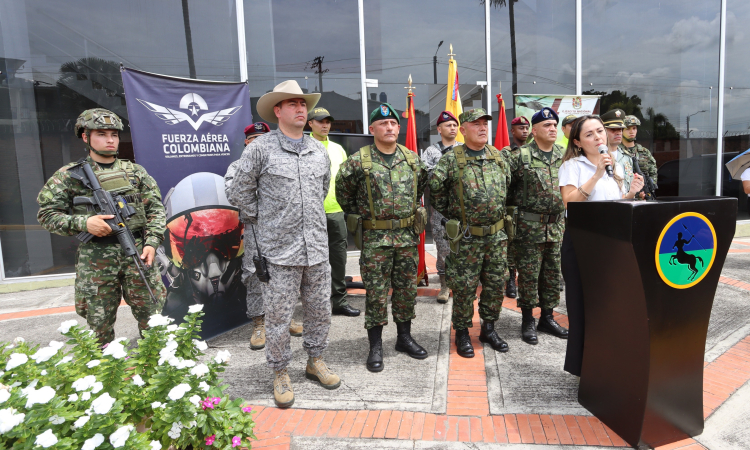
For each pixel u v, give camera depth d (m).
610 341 2.17
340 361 3.11
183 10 5.93
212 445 1.77
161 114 3.22
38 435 1.30
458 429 2.25
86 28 5.66
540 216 3.28
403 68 6.74
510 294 4.56
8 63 5.42
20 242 5.61
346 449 2.11
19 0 5.41
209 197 3.53
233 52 6.16
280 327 2.51
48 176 5.69
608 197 2.61
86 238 2.50
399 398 2.56
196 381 1.83
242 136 3.77
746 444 2.06
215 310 3.66
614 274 2.05
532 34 6.96
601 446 2.08
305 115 2.52
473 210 3.00
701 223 1.95
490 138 7.02
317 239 2.57
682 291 1.97
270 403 2.55
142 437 1.51
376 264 2.93
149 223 2.77
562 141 5.92
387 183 2.88
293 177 2.46
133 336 3.76
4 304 4.92
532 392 2.59
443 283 4.40
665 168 7.51
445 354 3.18
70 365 1.80
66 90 5.67
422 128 6.88
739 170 4.24
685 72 7.37
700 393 2.11
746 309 3.93
